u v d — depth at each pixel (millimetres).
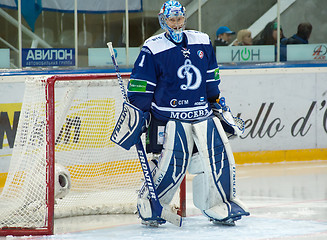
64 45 23844
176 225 13781
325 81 25375
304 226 14008
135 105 13695
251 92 24625
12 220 14523
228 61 25516
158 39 13758
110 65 24609
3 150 21328
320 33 26203
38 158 14531
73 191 17234
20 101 21672
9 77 21438
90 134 17688
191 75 13805
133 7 24641
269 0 25672
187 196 18328
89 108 17750
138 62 13695
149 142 14062
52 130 13797
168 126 13672
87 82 14594
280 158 25000
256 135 24703
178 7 13656
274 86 24844
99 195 17031
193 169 14102
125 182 17781
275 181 20766
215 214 13930
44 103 14375
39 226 14016
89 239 13289
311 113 25297
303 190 19125
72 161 17516
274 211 15977
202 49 14039
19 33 23062
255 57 25766
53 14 23547
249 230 13672
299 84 25094
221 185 13953
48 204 13797
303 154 25297
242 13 25484
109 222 15125
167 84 13711
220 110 14500
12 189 14758
